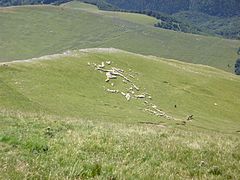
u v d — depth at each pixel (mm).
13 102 46031
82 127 20844
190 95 81500
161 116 62844
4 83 52188
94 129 19953
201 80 94625
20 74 60281
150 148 15719
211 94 87375
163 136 20750
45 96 54938
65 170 10859
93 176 10883
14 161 11289
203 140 19969
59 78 64688
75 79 67250
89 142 15164
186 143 17828
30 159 11789
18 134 15844
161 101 73750
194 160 14602
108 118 50531
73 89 63094
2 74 57969
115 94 67812
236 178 12266
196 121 66688
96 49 89188
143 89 75750
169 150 15828
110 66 80500
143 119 55188
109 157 13516
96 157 12914
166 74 89375
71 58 76062
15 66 62688
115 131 20078
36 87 57281
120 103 63938
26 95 52625
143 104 67438
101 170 11320
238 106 85750
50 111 47062
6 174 9734
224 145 18625
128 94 68938
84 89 64938
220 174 12875
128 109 61062
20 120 21797
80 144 14672
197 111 75375
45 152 13266
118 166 11969
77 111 51500
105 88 68688
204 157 15336
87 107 55125
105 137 16766
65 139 15492
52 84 60938
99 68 75938
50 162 11719
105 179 10562
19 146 13602
